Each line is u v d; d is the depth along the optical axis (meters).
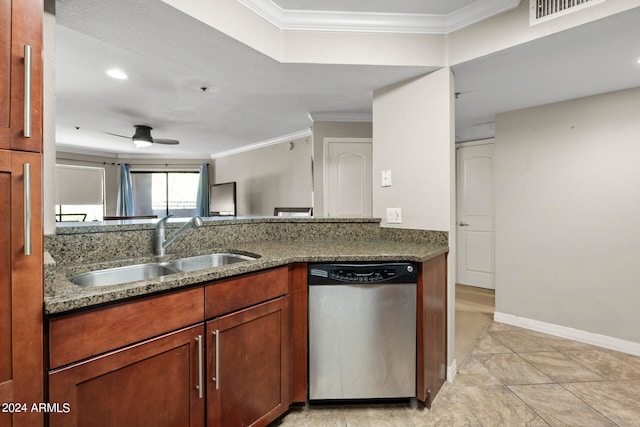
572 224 2.58
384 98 2.28
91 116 3.79
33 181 0.84
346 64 1.91
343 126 3.69
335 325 1.64
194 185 6.87
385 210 2.28
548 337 2.64
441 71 1.98
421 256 1.62
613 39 1.64
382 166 2.29
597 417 1.63
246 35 1.68
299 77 2.12
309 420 1.62
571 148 2.58
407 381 1.69
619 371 2.08
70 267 1.34
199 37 1.60
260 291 1.43
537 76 2.12
